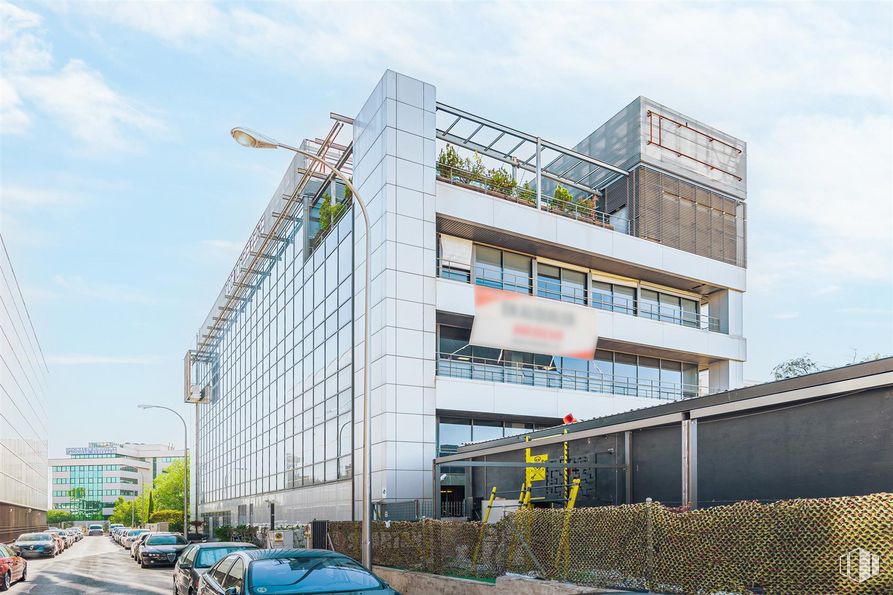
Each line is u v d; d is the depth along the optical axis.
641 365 32.75
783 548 7.34
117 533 80.19
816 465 11.82
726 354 33.62
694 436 13.01
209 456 61.88
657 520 8.91
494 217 27.56
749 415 13.24
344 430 27.78
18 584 22.14
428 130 26.88
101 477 175.88
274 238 39.62
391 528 17.00
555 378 29.55
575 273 31.45
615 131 34.28
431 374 25.50
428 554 14.90
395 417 24.47
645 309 33.47
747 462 13.17
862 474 11.05
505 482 22.00
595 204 32.97
